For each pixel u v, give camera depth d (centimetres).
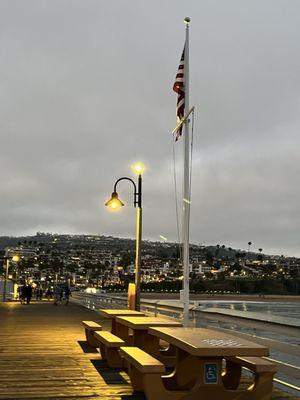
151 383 625
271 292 12038
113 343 880
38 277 13062
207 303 4300
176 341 673
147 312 2734
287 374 892
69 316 2256
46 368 888
